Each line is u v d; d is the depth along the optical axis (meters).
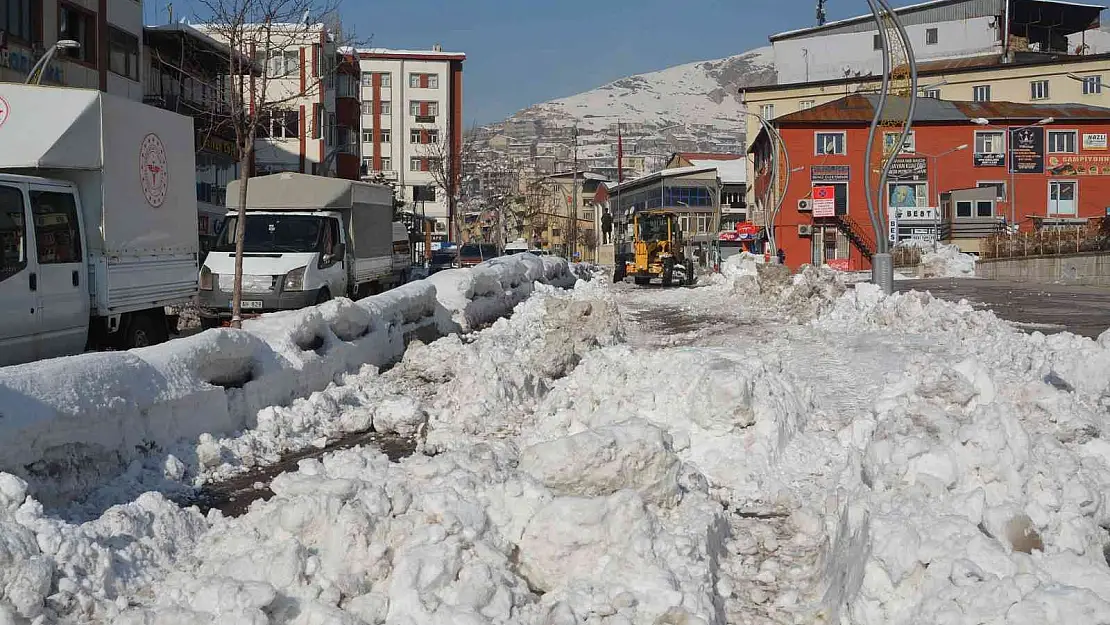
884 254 24.73
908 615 4.07
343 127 67.19
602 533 4.99
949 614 3.80
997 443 5.43
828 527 5.80
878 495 5.41
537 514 5.09
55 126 11.47
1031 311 24.72
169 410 8.12
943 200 70.62
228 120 30.66
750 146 85.19
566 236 117.12
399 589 4.59
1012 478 5.32
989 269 51.09
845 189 70.81
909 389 7.97
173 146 14.00
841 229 70.31
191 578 4.97
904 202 71.06
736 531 6.04
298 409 9.87
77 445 6.95
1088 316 22.89
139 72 39.81
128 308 12.70
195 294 14.67
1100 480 5.65
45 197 11.22
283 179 20.89
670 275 39.59
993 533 4.61
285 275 19.19
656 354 10.05
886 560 4.39
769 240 53.41
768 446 7.55
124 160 12.58
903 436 5.83
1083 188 70.44
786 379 9.13
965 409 7.39
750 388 7.81
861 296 20.89
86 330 11.90
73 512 6.63
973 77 83.69
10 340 10.50
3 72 30.45
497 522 5.20
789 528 6.09
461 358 13.09
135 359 8.04
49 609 4.69
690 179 101.81
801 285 22.67
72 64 34.38
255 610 4.23
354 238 22.25
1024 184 70.62
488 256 53.56
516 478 5.55
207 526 5.90
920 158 70.75
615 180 173.50
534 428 8.57
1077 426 6.94
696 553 5.07
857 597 4.36
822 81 87.62
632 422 6.08
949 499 5.01
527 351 13.82
